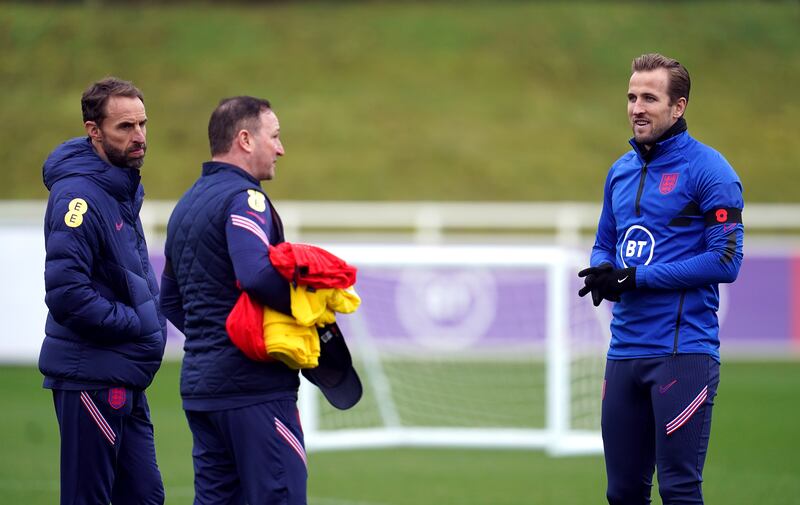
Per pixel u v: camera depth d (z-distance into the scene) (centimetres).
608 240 1656
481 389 3891
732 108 9238
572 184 7944
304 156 8119
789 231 7175
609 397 1564
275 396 1373
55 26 9888
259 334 1330
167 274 1476
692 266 1459
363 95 9038
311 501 2336
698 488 1484
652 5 10694
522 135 8550
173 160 8094
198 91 9006
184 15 10188
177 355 4672
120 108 1488
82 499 1496
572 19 10275
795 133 8938
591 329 3847
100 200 1484
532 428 3281
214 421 1380
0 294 4297
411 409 3550
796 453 2872
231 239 1345
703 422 1488
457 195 7712
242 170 1409
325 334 1441
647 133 1521
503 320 4456
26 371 4256
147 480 1570
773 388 4047
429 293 4369
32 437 3017
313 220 7331
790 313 4784
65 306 1434
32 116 8656
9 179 7919
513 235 7175
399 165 8038
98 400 1488
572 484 2538
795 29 10462
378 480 2588
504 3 10619
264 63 9456
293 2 10631
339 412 3478
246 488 1372
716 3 10850
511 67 9494
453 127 8594
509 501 2338
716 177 1483
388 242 5584
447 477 2627
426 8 10519
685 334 1491
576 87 9344
